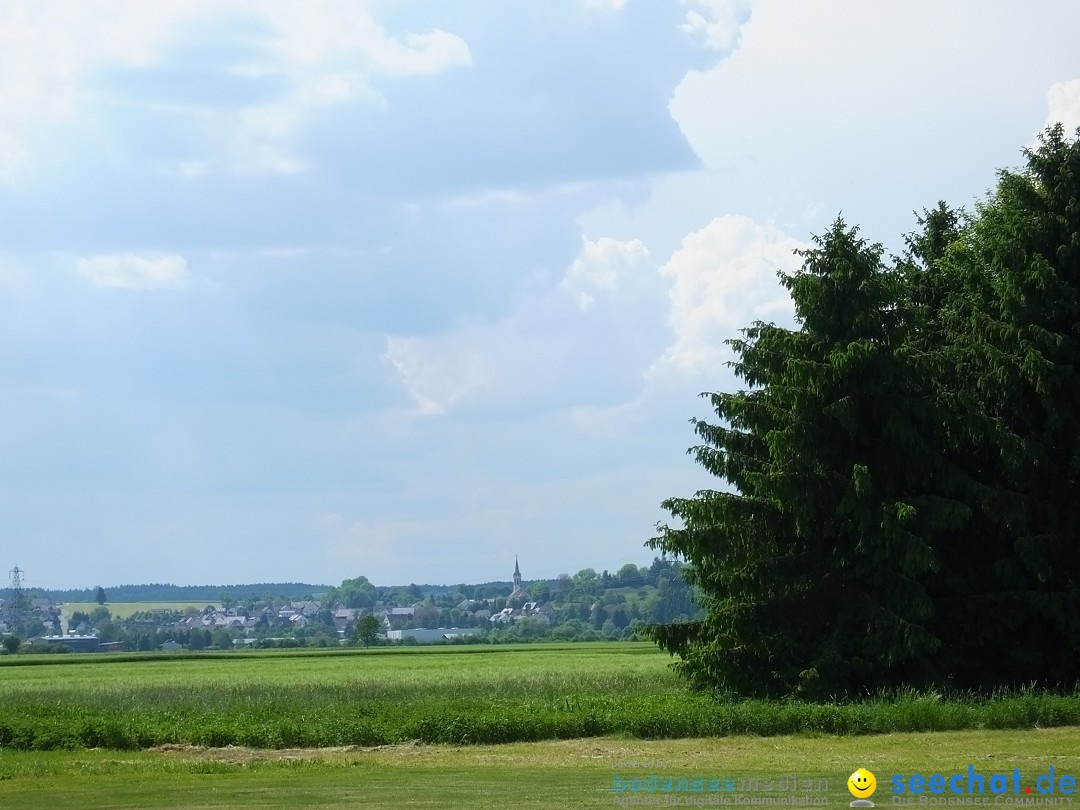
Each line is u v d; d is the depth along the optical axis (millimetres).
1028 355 43594
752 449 46125
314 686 55188
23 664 103688
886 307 44688
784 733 32875
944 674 43188
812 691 40906
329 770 27891
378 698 47500
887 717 33188
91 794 23891
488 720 33906
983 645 44312
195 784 25391
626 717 34312
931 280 51406
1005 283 45031
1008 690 42219
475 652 121625
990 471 46906
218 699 48688
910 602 41531
